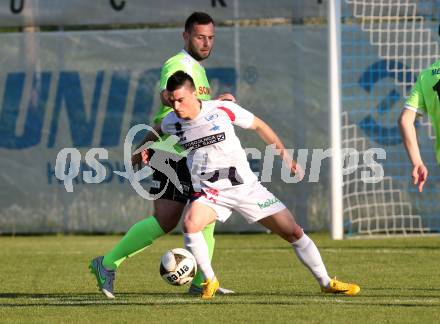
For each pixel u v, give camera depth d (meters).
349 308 22.80
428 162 45.69
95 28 47.28
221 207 24.56
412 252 37.97
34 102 47.44
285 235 24.91
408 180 45.84
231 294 26.16
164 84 26.20
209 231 26.81
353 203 46.56
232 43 46.25
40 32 47.28
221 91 46.38
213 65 46.38
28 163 47.62
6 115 47.56
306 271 32.22
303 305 23.44
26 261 36.91
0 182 47.84
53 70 47.34
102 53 47.09
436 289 26.86
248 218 24.56
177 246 43.03
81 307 23.86
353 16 45.38
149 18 46.78
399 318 21.20
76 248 41.91
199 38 26.50
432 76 22.14
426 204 45.81
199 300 24.80
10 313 22.98
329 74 43.50
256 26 46.12
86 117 47.22
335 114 43.44
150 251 40.72
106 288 25.95
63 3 47.09
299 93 45.91
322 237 45.12
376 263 34.06
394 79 45.75
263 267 33.66
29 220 47.78
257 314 22.02
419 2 45.44
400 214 45.88
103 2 47.00
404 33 45.44
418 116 22.61
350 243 42.25
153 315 22.17
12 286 29.33
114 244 43.56
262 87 46.12
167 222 26.20
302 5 45.84
